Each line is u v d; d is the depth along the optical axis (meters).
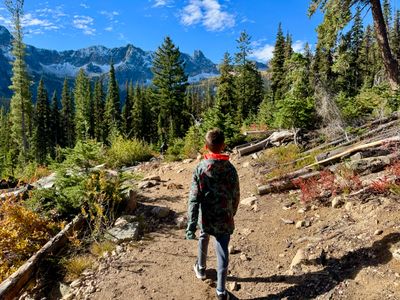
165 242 5.88
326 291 4.02
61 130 82.81
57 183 7.03
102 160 7.52
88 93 86.69
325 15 13.88
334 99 10.88
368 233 4.79
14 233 5.58
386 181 5.64
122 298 4.41
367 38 50.66
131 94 89.31
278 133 10.98
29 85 51.62
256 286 4.43
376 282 3.90
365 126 9.61
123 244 5.77
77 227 6.19
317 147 9.08
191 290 4.50
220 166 4.00
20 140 51.56
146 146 16.56
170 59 52.31
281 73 51.62
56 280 5.00
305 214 6.13
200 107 105.25
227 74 48.50
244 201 7.30
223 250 4.09
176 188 8.91
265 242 5.55
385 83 13.27
